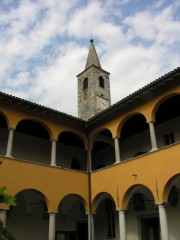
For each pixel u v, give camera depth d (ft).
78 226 78.43
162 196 52.44
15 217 67.05
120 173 62.18
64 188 64.13
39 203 69.26
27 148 71.97
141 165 58.18
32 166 60.64
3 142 68.08
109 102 125.59
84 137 73.00
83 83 127.95
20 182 57.57
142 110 60.90
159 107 62.39
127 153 75.72
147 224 68.80
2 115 61.77
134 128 73.10
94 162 85.20
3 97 58.85
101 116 68.49
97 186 66.90
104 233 76.13
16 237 65.57
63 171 65.62
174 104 61.46
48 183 61.87
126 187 59.93
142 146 72.43
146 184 56.03
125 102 62.54
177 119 65.72
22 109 63.10
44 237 70.33
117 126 65.92
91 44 142.20
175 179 53.06
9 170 56.80
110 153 81.61
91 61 133.80
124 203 59.93
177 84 54.70
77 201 76.07
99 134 76.33
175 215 60.85
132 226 69.82
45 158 74.49
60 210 75.00
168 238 50.19
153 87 57.06
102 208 78.48
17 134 71.46
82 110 122.52
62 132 74.54
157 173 54.54
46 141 76.64
